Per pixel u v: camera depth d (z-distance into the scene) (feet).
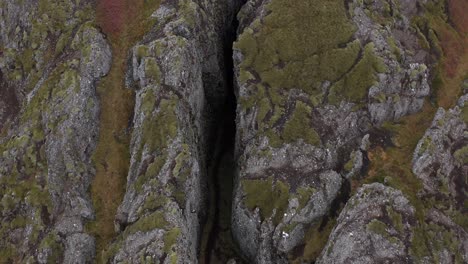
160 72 151.84
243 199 146.51
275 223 140.46
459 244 134.92
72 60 160.25
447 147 145.89
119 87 161.99
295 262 138.82
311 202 139.23
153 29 165.68
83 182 147.84
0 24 186.29
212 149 178.70
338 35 158.30
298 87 154.20
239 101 157.17
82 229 141.59
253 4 170.81
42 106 156.25
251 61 158.61
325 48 157.07
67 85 155.22
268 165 146.92
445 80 171.94
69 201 144.05
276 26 161.07
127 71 162.71
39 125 154.10
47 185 146.00
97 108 157.79
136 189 140.97
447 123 149.28
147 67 152.97
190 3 165.78
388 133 152.56
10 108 175.42
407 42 172.24
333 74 154.30
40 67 169.27
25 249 140.26
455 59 178.19
